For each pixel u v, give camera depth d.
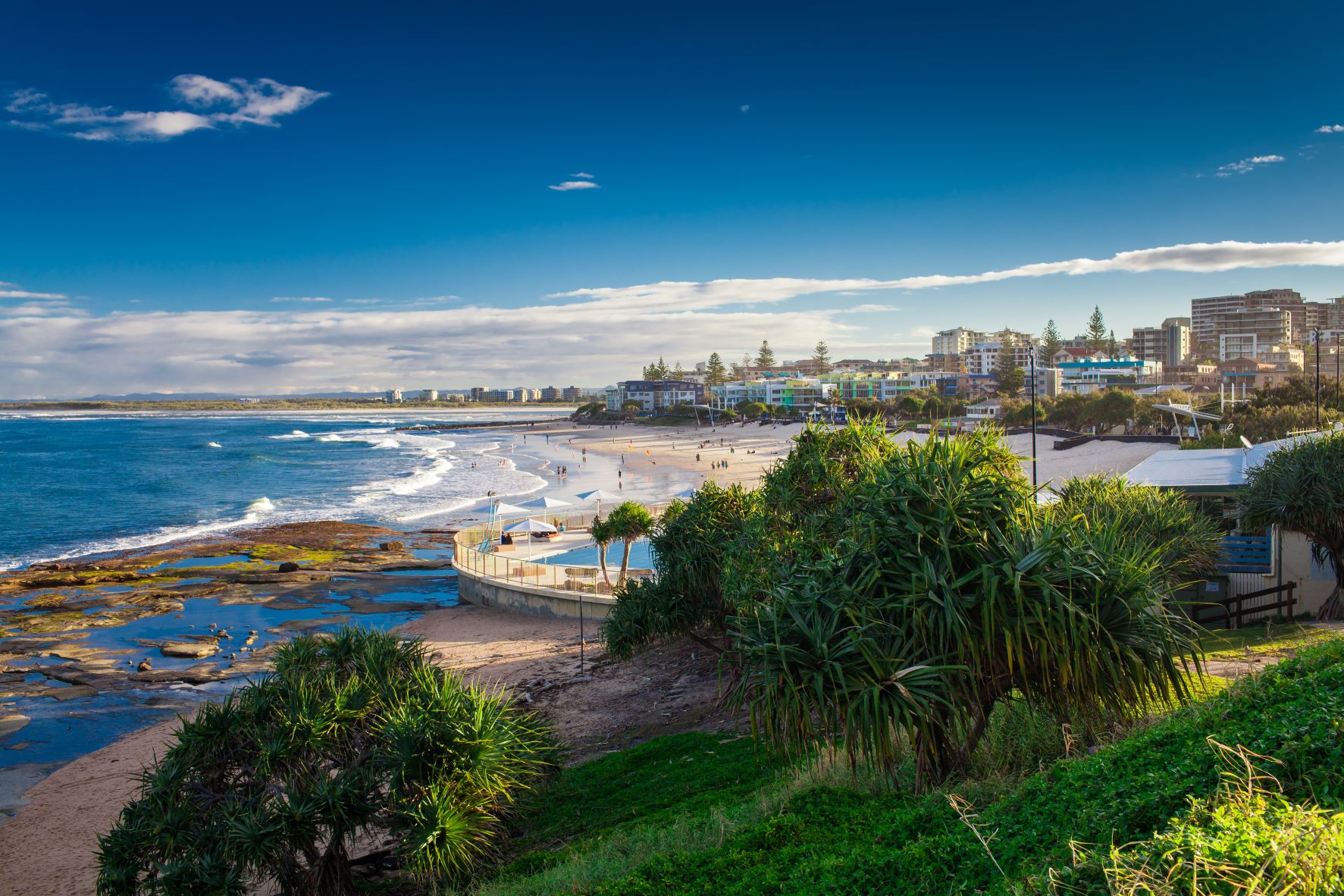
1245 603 21.88
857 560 10.45
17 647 36.44
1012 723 11.41
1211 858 5.14
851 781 11.41
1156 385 178.00
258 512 79.81
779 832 9.97
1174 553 19.55
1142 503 21.22
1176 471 26.80
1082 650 9.84
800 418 193.25
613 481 101.69
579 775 17.67
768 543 17.17
